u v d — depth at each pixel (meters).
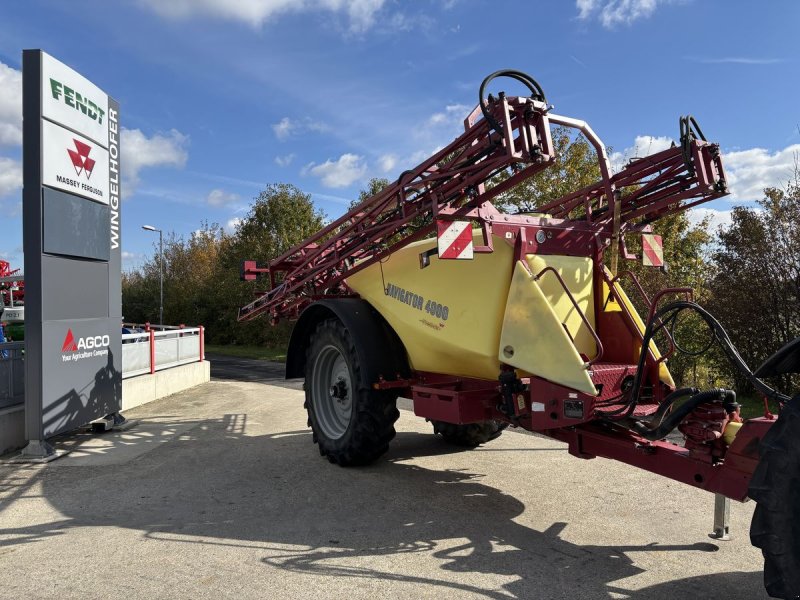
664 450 3.68
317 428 6.31
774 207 10.48
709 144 4.37
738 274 10.70
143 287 46.59
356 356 5.64
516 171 4.31
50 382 6.47
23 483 5.46
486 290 4.67
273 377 15.80
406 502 4.89
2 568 3.62
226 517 4.55
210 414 9.26
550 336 4.12
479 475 5.68
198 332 13.77
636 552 3.88
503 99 3.95
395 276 5.64
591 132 4.78
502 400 4.72
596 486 5.30
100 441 7.25
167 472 5.83
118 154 8.05
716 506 4.00
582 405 3.89
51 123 6.47
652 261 5.11
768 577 2.65
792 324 10.20
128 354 10.23
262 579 3.47
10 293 13.43
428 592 3.32
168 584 3.40
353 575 3.53
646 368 4.43
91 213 7.21
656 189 4.83
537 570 3.61
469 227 4.34
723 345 3.47
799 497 2.55
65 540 4.07
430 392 5.11
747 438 3.18
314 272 6.48
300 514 4.61
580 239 4.84
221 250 43.78
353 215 5.71
